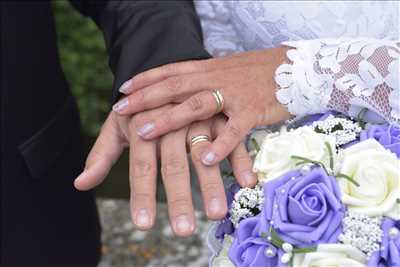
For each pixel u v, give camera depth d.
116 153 1.22
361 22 1.24
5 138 1.68
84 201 1.94
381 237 0.91
